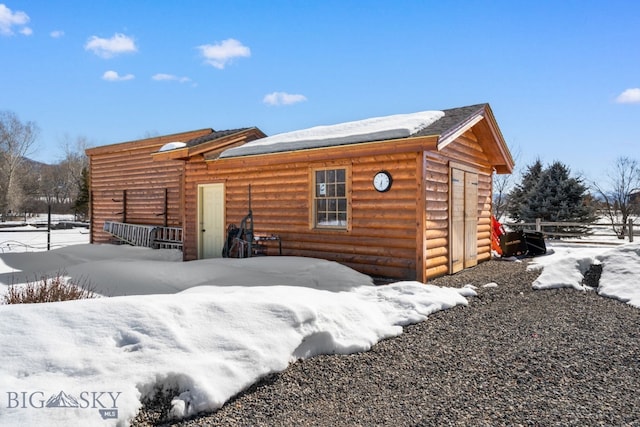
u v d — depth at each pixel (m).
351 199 8.70
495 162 11.38
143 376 3.27
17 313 3.72
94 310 3.88
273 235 9.88
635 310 5.94
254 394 3.50
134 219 16.25
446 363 4.19
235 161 10.23
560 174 21.86
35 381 3.07
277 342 4.02
